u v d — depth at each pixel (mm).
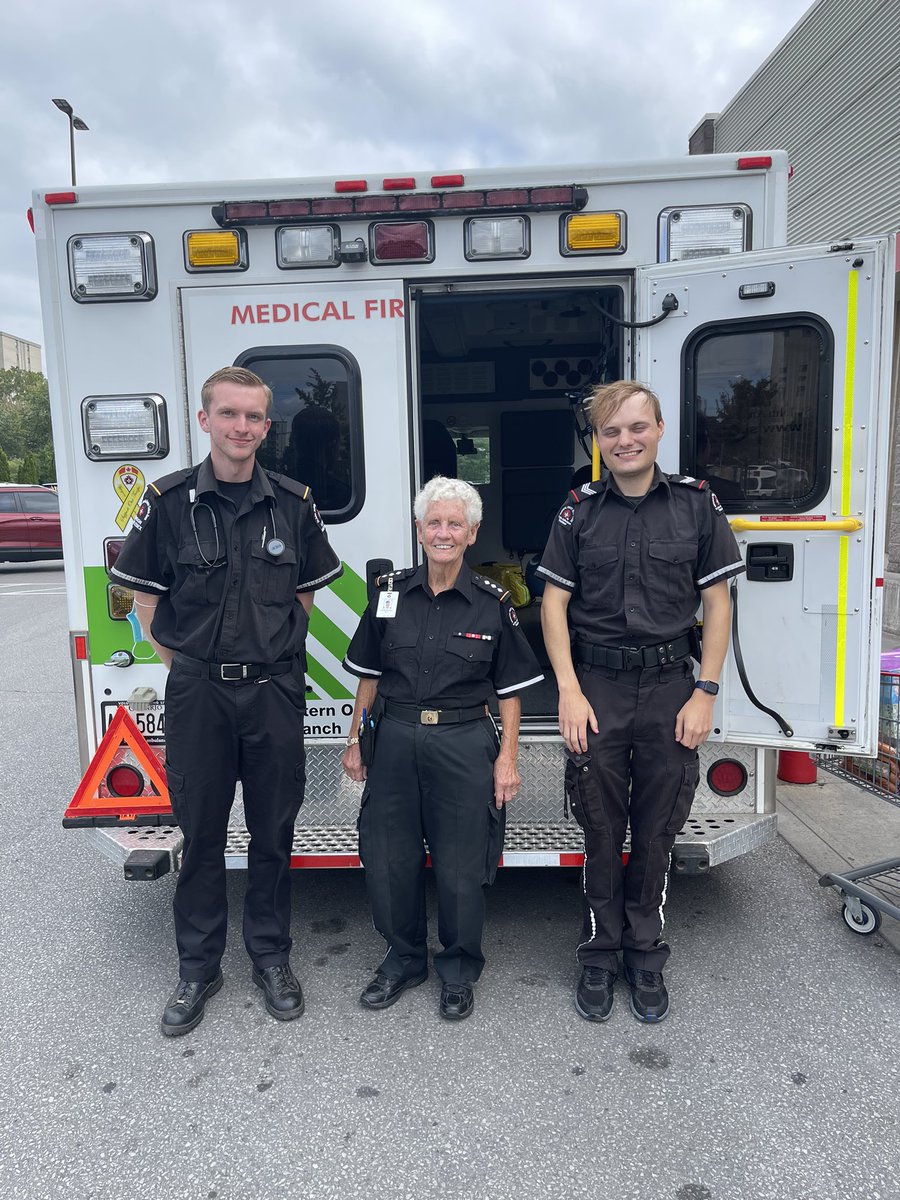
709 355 2947
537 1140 2223
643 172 2977
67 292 3061
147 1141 2258
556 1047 2602
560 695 2670
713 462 2984
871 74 8070
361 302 3061
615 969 2807
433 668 2625
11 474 45531
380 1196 2061
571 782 2666
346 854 3043
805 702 2932
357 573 3184
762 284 2824
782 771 4859
